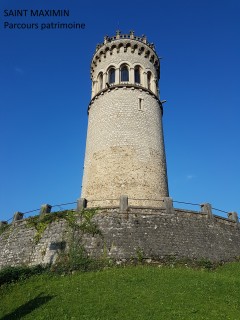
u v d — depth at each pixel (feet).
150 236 79.82
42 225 85.87
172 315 50.78
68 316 52.31
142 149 106.83
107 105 116.16
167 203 86.74
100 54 130.72
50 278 71.67
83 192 104.88
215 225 90.27
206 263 79.36
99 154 106.93
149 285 62.69
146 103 118.73
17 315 55.16
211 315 51.06
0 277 70.18
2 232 94.79
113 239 78.23
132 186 98.68
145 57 129.70
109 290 60.95
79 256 75.82
